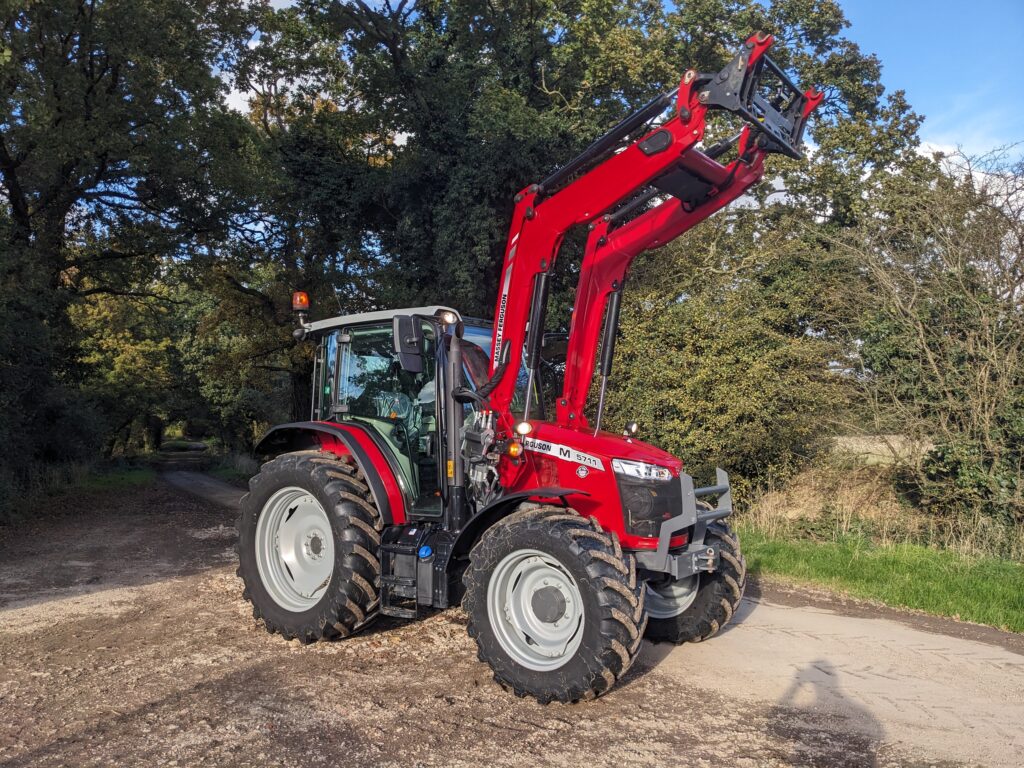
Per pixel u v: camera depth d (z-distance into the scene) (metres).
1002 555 8.52
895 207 10.47
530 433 5.03
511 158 13.73
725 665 4.98
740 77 4.10
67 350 20.31
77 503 16.05
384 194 15.77
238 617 6.02
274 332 22.84
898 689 4.56
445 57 16.41
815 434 10.68
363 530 5.16
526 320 5.09
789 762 3.55
